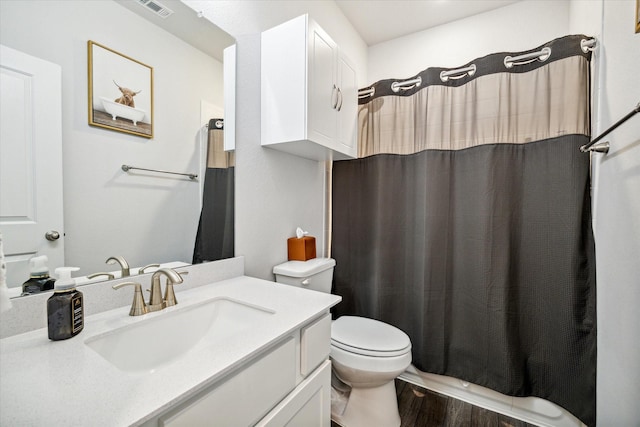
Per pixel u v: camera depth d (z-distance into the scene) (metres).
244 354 0.58
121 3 0.83
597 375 1.21
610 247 1.09
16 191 0.63
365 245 1.89
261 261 1.35
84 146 0.75
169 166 0.96
